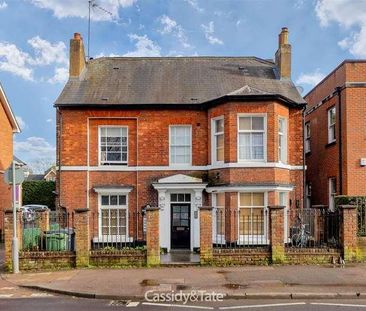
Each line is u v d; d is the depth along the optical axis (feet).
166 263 47.24
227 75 69.62
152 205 63.05
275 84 67.21
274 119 58.70
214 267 46.26
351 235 47.26
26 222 51.78
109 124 64.34
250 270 44.04
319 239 51.88
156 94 65.51
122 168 63.98
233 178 58.23
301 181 63.00
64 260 47.24
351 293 34.47
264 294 34.27
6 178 46.21
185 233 62.34
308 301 33.30
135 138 64.44
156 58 73.56
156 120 64.28
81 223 47.44
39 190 118.93
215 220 60.64
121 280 40.24
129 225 63.31
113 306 32.01
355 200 52.06
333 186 66.69
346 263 46.68
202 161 63.67
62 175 63.62
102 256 47.29
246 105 58.90
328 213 51.26
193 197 62.23
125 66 72.08
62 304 32.86
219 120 61.98
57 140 66.23
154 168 63.77
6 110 90.48
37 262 46.98
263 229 58.03
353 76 59.82
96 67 71.72
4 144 89.71
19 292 37.42
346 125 59.57
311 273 42.04
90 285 38.34
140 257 47.34
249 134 59.31
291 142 63.41
